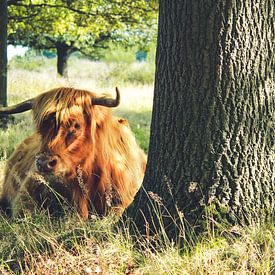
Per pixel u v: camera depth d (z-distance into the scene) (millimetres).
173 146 4414
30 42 25641
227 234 4258
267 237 4191
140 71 27703
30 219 5094
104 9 14680
